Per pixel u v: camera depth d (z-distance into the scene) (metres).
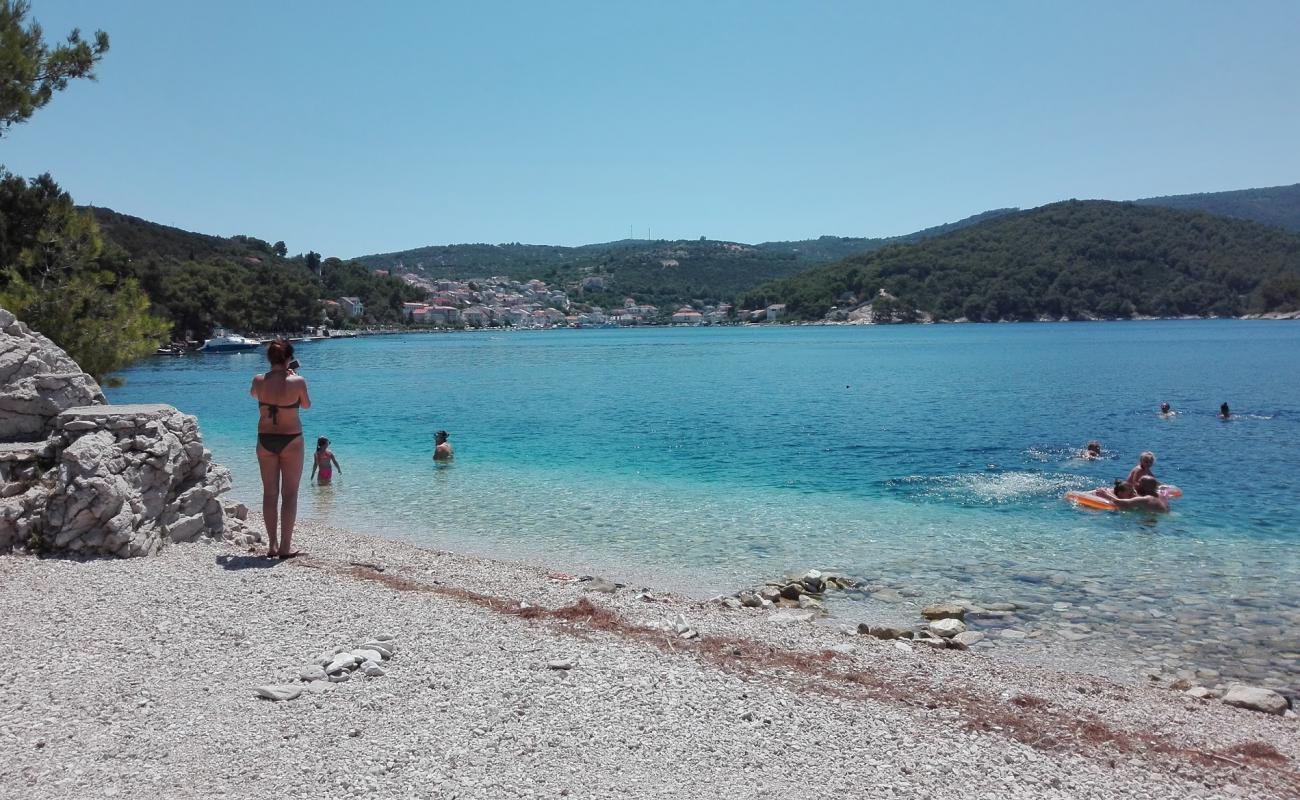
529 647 7.21
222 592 8.36
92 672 6.20
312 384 54.88
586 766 5.02
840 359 80.50
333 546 12.77
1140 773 5.60
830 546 13.75
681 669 6.95
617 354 99.38
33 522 9.27
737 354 95.44
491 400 42.31
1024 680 7.68
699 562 12.86
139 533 9.61
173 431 10.70
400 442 27.11
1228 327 158.38
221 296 111.25
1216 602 10.80
